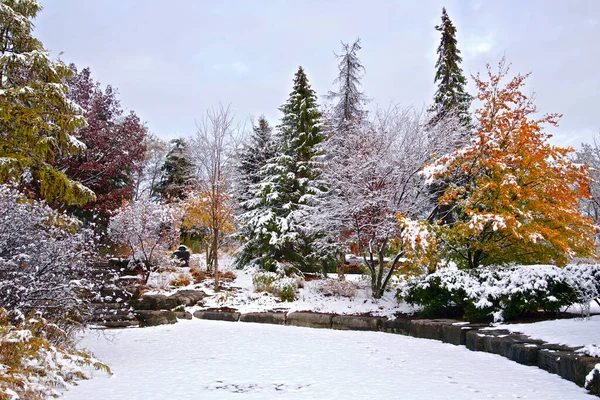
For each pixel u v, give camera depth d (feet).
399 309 33.47
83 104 52.95
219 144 47.60
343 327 31.30
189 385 15.70
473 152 30.73
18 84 31.27
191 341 25.50
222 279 44.91
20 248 17.07
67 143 31.45
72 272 19.85
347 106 58.29
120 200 51.39
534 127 30.17
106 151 52.47
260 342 25.30
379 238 36.65
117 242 44.73
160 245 43.83
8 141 28.91
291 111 53.31
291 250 47.47
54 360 15.38
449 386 15.47
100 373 17.48
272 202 48.26
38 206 20.25
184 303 36.70
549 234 26.99
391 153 37.35
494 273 26.63
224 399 13.85
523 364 18.71
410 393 14.56
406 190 37.06
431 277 28.55
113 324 30.30
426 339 26.50
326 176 40.37
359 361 20.12
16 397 11.48
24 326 16.42
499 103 32.17
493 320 25.95
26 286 17.16
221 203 50.57
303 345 24.40
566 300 23.29
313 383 16.03
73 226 22.26
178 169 84.38
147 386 15.51
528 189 28.71
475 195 30.32
